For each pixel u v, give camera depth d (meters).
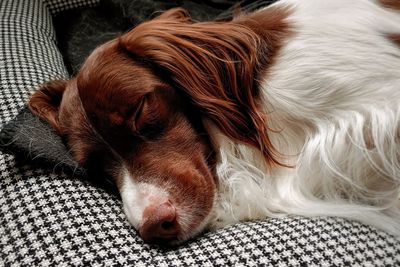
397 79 0.67
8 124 0.71
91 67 0.69
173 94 0.69
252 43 0.68
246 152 0.70
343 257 0.60
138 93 0.66
